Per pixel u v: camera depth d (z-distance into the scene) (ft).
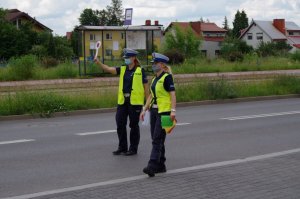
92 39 99.35
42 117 53.06
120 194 21.48
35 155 31.22
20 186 23.34
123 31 102.01
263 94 74.33
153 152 25.08
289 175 24.93
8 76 90.43
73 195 21.39
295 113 54.60
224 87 70.59
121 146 31.35
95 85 81.76
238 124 45.83
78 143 35.76
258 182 23.47
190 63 125.80
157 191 21.97
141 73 30.71
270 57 156.35
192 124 45.85
